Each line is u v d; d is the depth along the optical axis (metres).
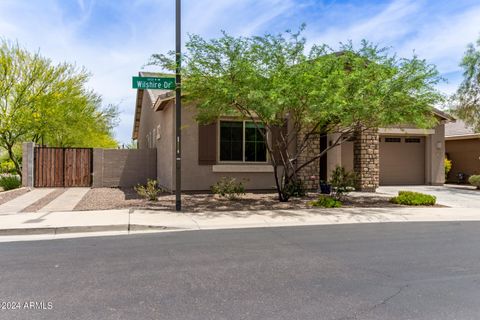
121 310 4.16
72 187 18.78
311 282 5.11
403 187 19.16
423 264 6.02
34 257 6.36
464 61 19.91
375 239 7.90
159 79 10.79
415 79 11.17
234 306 4.28
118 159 19.50
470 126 20.95
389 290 4.82
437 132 20.27
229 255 6.51
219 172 15.30
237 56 10.79
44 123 20.61
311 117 11.80
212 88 10.88
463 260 6.28
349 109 10.98
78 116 23.02
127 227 8.91
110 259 6.23
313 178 16.38
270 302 4.40
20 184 18.86
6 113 19.72
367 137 17.11
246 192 15.57
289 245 7.30
